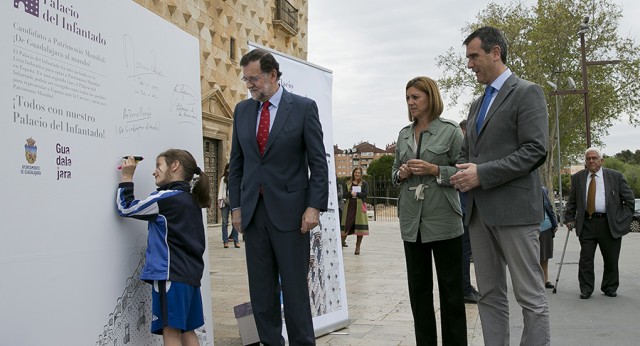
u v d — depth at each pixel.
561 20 39.47
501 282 3.78
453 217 4.11
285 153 3.75
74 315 2.83
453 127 4.25
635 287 8.41
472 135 3.76
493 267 3.75
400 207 4.32
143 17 3.54
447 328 4.18
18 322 2.48
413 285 4.28
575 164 48.25
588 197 7.59
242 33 19.28
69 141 2.83
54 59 2.73
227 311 6.20
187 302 3.33
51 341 2.67
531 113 3.47
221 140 18.22
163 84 3.77
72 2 2.87
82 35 2.95
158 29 3.72
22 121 2.53
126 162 3.28
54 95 2.73
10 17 2.47
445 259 4.16
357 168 12.79
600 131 43.09
